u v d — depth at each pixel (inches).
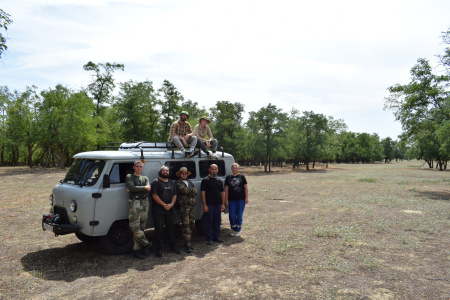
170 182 241.9
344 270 197.3
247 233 311.3
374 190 734.5
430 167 2417.6
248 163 2915.8
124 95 1517.0
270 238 288.7
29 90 1782.7
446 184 906.7
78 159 257.0
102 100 1797.5
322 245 262.4
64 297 161.9
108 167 228.7
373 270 200.1
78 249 252.8
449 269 201.0
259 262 219.6
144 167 248.5
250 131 1948.8
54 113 1549.0
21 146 1911.9
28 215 401.1
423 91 764.0
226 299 157.9
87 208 215.0
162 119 1565.0
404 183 936.3
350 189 759.1
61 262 219.6
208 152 293.9
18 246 261.6
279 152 1872.5
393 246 255.9
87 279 187.2
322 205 491.2
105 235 228.8
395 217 383.9
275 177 1306.6
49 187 753.0
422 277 187.3
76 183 235.1
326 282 179.9
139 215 225.5
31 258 229.6
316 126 2057.1
